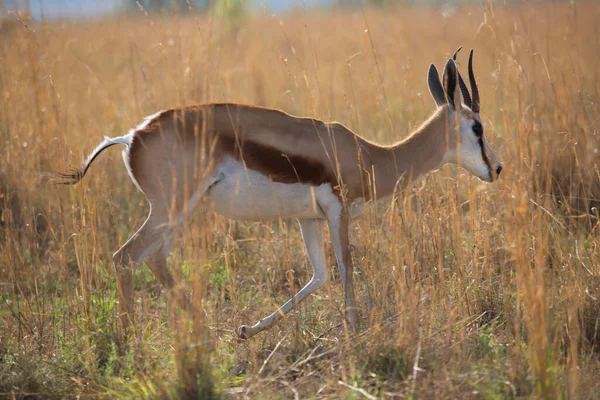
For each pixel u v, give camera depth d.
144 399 8.98
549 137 15.41
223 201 11.34
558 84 17.91
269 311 12.45
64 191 16.48
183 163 10.81
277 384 9.61
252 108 11.39
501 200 13.70
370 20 37.66
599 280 11.64
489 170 13.05
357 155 11.81
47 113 17.55
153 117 11.09
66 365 10.19
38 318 11.27
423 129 12.81
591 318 11.07
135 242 10.96
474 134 12.88
